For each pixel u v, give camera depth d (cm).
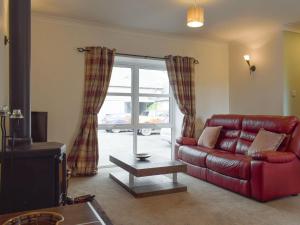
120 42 481
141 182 372
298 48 493
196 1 355
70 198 266
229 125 452
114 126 506
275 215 274
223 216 272
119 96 511
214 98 571
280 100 477
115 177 398
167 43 521
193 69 535
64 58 439
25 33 244
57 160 230
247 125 418
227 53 584
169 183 368
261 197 307
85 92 448
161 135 552
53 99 432
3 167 213
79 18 428
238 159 341
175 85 515
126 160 366
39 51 423
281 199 322
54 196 228
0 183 219
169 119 561
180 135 540
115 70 507
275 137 354
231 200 318
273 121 377
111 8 384
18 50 242
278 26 464
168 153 558
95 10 393
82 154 432
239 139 424
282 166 320
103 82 451
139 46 496
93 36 460
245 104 548
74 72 446
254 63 527
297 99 489
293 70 485
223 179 359
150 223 256
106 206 298
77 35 448
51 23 430
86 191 349
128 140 520
